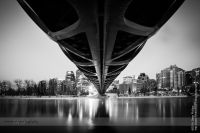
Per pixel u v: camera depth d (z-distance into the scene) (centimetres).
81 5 1389
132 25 1741
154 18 1741
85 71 4241
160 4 1584
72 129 1580
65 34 1923
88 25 1705
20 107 3794
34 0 1527
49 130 1544
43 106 4084
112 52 2461
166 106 3916
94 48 2281
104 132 1467
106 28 1758
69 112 2805
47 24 1789
